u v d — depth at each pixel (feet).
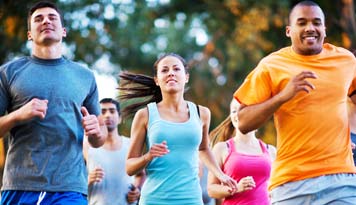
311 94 23.57
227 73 70.54
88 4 67.67
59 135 23.80
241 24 66.28
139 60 71.51
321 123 23.53
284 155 23.93
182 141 26.71
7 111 24.48
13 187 23.77
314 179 23.59
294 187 23.75
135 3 69.67
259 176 30.60
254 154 30.89
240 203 30.09
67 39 67.31
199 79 70.49
